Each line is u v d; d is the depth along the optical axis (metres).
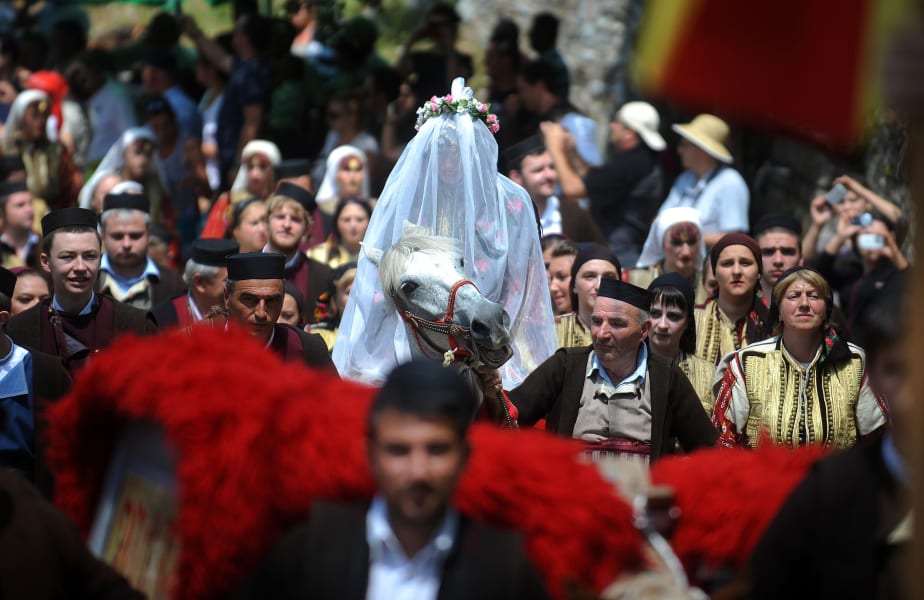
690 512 8.35
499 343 11.83
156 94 32.97
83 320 16.28
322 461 8.45
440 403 6.84
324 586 7.04
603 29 37.75
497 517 8.02
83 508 9.94
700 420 14.25
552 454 8.26
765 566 7.43
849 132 5.46
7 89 33.59
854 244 21.94
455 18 34.09
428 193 13.55
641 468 8.85
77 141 33.09
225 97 32.62
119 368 9.35
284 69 32.84
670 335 16.22
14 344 13.36
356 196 23.69
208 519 8.54
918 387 5.71
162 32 34.84
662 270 21.25
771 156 28.95
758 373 15.06
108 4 41.00
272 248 20.50
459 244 12.68
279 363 9.54
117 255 19.95
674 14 5.49
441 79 33.12
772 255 19.30
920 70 5.25
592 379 14.20
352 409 8.77
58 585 8.32
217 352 9.35
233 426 8.68
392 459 6.87
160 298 20.25
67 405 9.77
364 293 13.52
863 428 14.91
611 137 27.36
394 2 38.19
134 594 8.57
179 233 30.62
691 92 5.52
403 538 7.06
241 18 34.34
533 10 38.78
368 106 30.95
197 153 31.38
